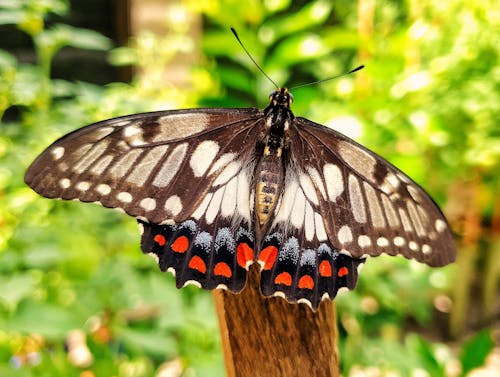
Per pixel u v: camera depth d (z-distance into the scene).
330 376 0.14
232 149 0.16
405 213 0.15
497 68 0.29
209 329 0.21
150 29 0.40
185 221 0.15
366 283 0.24
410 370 0.22
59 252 0.21
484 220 0.38
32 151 0.25
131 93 0.30
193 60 0.39
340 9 0.36
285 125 0.16
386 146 0.26
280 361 0.14
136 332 0.20
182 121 0.15
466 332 0.39
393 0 0.32
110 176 0.14
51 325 0.17
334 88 0.27
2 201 0.24
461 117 0.29
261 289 0.14
